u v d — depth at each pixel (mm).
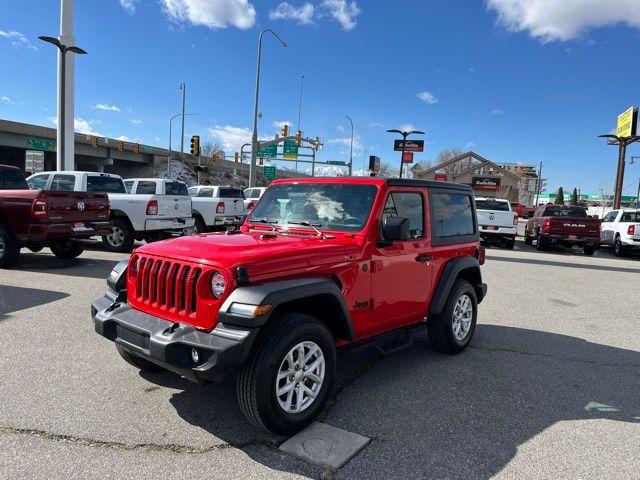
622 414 3885
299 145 40688
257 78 29078
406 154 43125
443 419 3660
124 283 3887
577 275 12016
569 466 3064
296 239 3889
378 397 4027
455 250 5141
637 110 26984
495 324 6711
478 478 2896
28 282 7812
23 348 4801
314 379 3418
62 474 2766
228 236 4004
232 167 86688
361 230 3984
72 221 9000
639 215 18812
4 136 46062
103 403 3678
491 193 66125
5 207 8594
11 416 3426
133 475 2779
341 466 2955
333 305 3559
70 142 20281
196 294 3189
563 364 5090
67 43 19891
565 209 20734
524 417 3754
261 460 2984
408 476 2879
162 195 11984
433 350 5352
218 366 2900
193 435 3250
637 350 5711
